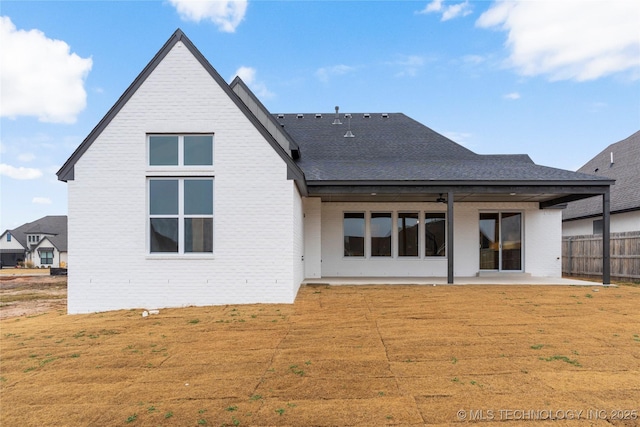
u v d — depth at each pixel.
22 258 48.91
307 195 12.19
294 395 4.07
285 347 5.73
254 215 8.93
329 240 14.12
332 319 7.41
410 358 5.20
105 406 3.88
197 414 3.66
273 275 8.91
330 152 15.12
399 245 14.19
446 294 9.98
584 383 4.29
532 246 14.40
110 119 8.84
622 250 14.84
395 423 3.45
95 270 8.74
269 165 8.97
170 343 6.01
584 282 12.30
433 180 11.05
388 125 17.48
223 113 8.95
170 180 8.99
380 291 10.48
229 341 6.07
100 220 8.77
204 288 8.85
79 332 6.78
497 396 3.98
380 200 13.91
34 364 5.16
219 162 8.91
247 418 3.57
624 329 6.57
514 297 9.53
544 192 11.30
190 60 8.97
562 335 6.23
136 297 8.78
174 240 8.95
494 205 14.35
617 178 20.08
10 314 9.93
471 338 6.08
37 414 3.74
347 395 4.06
